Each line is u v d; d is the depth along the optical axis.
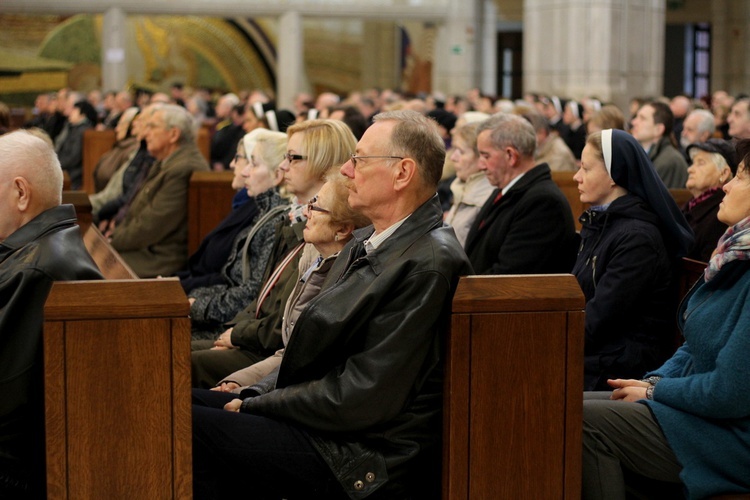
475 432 2.99
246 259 5.07
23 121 16.30
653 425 3.21
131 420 2.84
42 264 3.03
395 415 3.04
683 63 25.67
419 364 3.03
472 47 22.59
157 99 14.41
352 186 3.52
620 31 18.67
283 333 4.00
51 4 20.50
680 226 4.18
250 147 5.34
